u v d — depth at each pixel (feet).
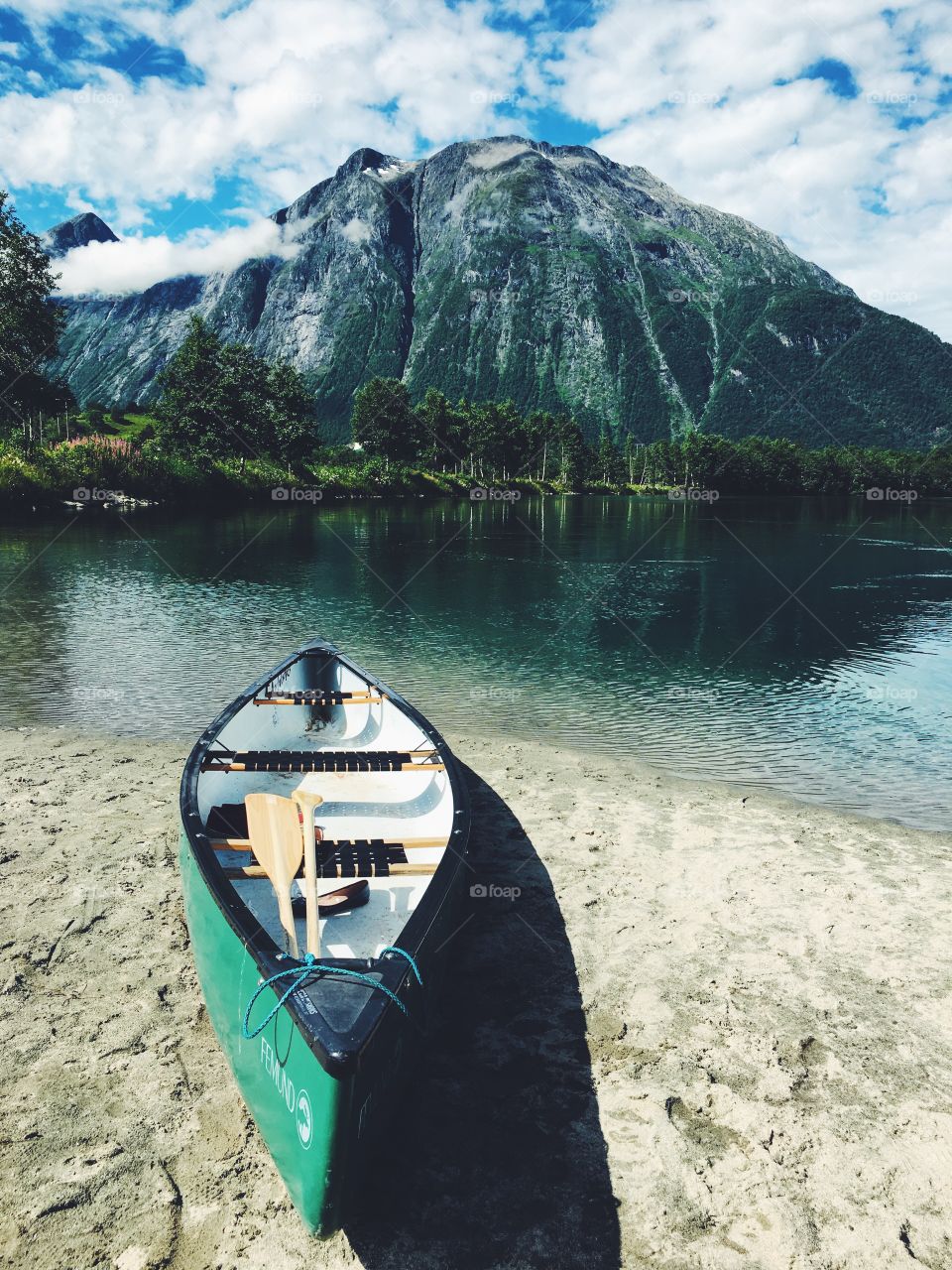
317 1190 10.41
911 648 54.70
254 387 201.87
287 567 86.17
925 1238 11.53
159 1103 13.62
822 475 474.08
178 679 42.34
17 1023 15.44
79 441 152.15
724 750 33.53
